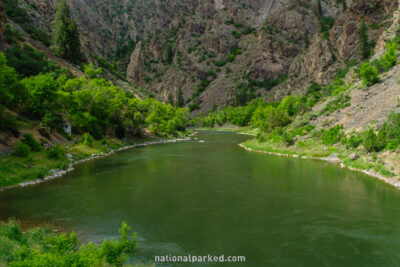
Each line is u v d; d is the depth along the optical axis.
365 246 16.61
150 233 18.58
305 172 37.44
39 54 75.94
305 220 20.67
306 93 144.88
